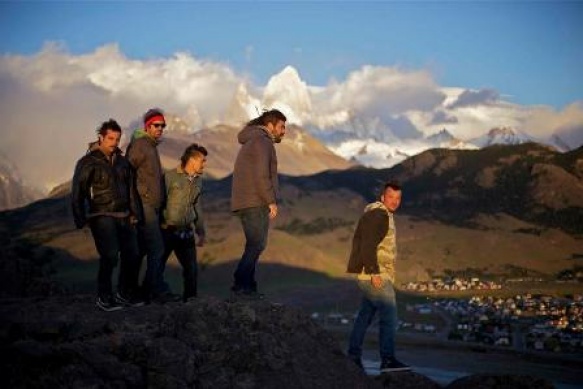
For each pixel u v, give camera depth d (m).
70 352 9.72
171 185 13.41
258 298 12.62
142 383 9.80
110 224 12.13
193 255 13.75
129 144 13.00
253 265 12.91
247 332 11.19
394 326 12.74
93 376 9.50
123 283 12.95
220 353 10.71
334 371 11.52
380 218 12.55
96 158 12.05
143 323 11.30
